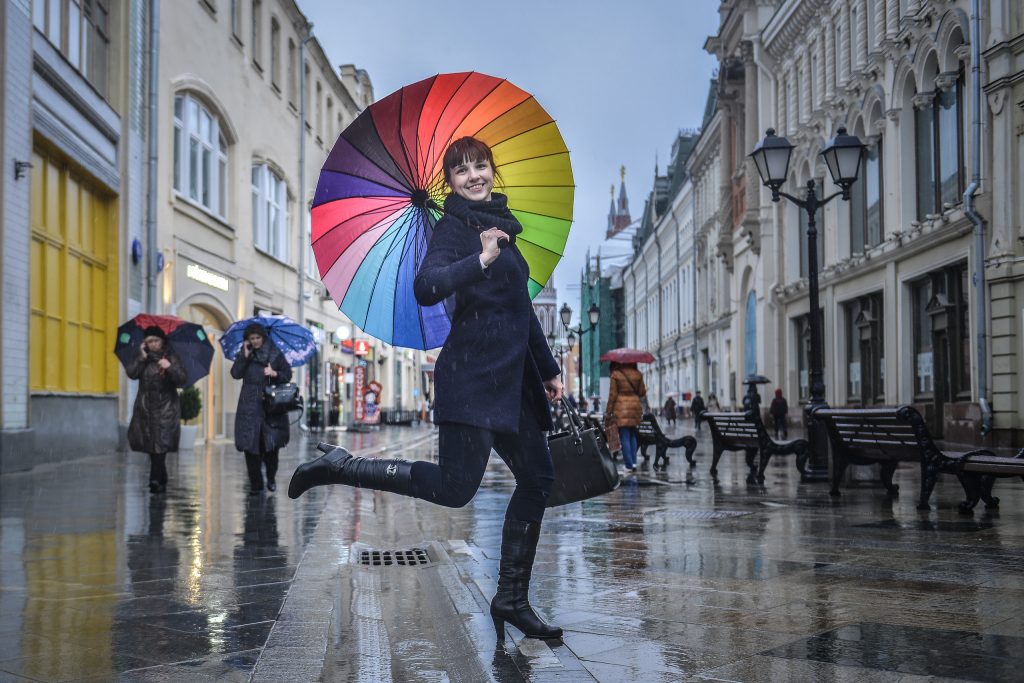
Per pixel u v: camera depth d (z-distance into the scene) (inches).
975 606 167.6
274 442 396.2
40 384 608.1
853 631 149.6
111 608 170.6
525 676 125.5
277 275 1194.6
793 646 140.6
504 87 146.1
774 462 636.1
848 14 1100.5
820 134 1202.0
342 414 1606.8
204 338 449.4
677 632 150.3
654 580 196.4
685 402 2468.0
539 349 149.9
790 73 1341.0
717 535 266.1
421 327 163.3
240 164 1025.5
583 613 164.7
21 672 129.5
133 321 438.3
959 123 818.2
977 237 753.6
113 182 719.7
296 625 156.6
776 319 1391.5
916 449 327.0
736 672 127.0
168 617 163.3
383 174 152.9
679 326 2613.2
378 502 369.4
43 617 163.2
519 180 155.3
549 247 159.0
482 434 136.7
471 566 213.9
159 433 394.0
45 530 278.1
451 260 139.3
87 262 695.7
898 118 940.6
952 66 824.9
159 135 802.2
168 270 822.5
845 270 1097.4
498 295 139.7
